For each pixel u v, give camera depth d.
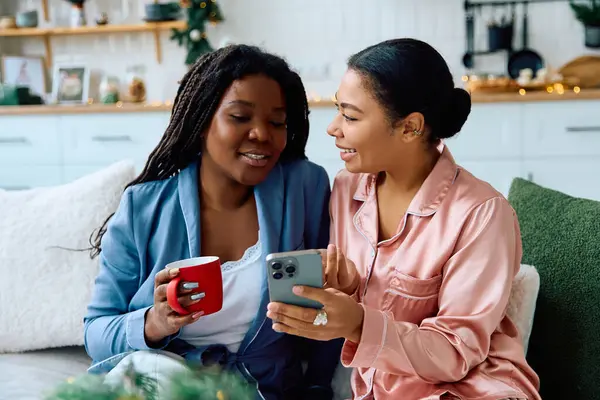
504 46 3.80
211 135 1.27
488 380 1.12
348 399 1.31
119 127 3.64
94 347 1.26
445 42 3.94
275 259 1.03
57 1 4.15
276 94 1.26
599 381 1.23
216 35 4.07
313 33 4.02
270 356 1.32
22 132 3.71
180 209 1.31
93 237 1.59
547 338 1.33
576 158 3.39
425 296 1.19
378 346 1.08
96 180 1.64
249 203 1.35
